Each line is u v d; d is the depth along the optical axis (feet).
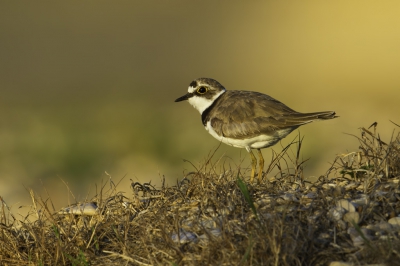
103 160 52.54
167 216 20.63
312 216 19.12
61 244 20.58
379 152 22.65
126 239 20.03
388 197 19.66
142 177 46.73
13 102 75.51
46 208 22.06
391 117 60.90
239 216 19.57
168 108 69.72
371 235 18.17
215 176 22.50
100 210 22.13
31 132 60.59
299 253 17.70
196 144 54.34
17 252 21.04
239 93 29.45
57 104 74.49
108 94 78.79
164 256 18.89
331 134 53.26
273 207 19.54
